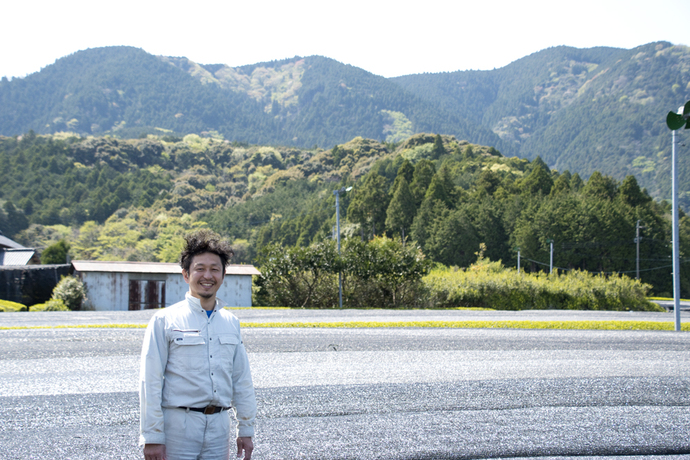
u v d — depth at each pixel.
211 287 3.48
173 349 3.32
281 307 23.50
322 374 8.43
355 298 26.00
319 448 5.21
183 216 107.56
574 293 28.17
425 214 66.12
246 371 3.62
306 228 90.50
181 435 3.21
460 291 26.47
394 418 6.18
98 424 5.82
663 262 61.94
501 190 76.12
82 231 88.06
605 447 5.42
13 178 118.75
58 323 15.41
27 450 5.01
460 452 5.21
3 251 40.72
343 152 165.75
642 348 11.56
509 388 7.59
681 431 5.94
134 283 25.53
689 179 188.50
